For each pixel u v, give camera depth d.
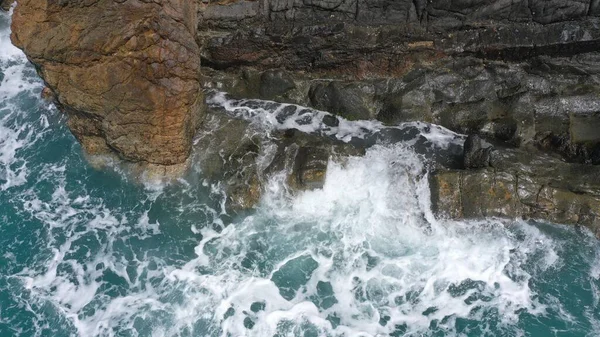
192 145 17.55
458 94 18.50
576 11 17.25
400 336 14.17
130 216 16.95
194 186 17.23
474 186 16.03
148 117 15.52
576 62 17.94
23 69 21.45
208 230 16.56
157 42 14.56
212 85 19.61
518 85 18.16
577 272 15.39
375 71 18.83
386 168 17.20
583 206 15.77
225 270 15.66
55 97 17.52
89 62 14.79
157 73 14.77
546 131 17.67
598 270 15.41
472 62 18.42
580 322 14.44
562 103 17.75
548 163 16.59
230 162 17.23
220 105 19.23
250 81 19.42
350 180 17.00
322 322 14.48
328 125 18.91
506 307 14.77
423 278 15.40
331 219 16.66
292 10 18.08
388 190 16.81
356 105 18.77
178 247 16.22
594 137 17.20
